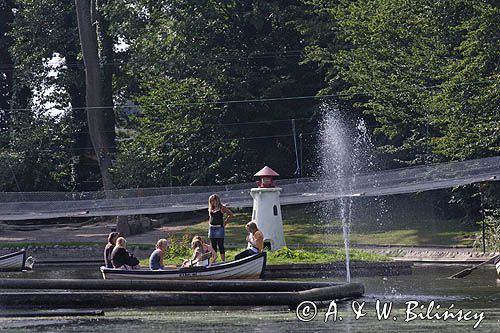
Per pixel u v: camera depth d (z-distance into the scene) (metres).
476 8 130.62
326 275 97.12
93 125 169.88
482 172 126.62
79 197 153.88
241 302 67.94
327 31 167.62
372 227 149.88
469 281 88.00
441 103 133.38
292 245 131.50
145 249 138.38
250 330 58.38
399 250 129.12
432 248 127.69
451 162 129.75
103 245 147.75
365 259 101.06
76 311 65.75
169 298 68.06
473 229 140.38
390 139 157.88
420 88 142.75
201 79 181.75
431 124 144.12
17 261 113.62
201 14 180.50
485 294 76.25
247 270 82.94
